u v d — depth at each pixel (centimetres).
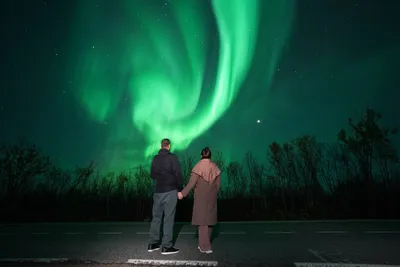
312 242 554
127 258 434
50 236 654
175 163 482
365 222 872
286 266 390
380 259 420
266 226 809
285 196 1302
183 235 657
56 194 1350
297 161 1355
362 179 1277
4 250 497
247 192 1345
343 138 1355
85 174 1429
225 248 505
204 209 474
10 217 1154
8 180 1364
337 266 387
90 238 624
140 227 820
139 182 1372
